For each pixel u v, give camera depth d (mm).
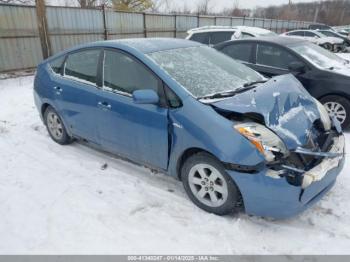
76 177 3715
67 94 4129
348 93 5016
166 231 2787
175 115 2977
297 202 2562
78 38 12430
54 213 3045
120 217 2973
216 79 3377
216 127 2729
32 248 2617
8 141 4828
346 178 3635
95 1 22594
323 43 20266
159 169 3377
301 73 5410
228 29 9195
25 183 3594
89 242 2670
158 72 3170
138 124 3289
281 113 2840
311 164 2699
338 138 3102
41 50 11133
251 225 2859
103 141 3865
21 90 8352
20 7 10195
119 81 3521
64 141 4617
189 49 3809
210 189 2943
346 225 2855
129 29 14680
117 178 3670
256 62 6027
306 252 2561
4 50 10047
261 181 2568
